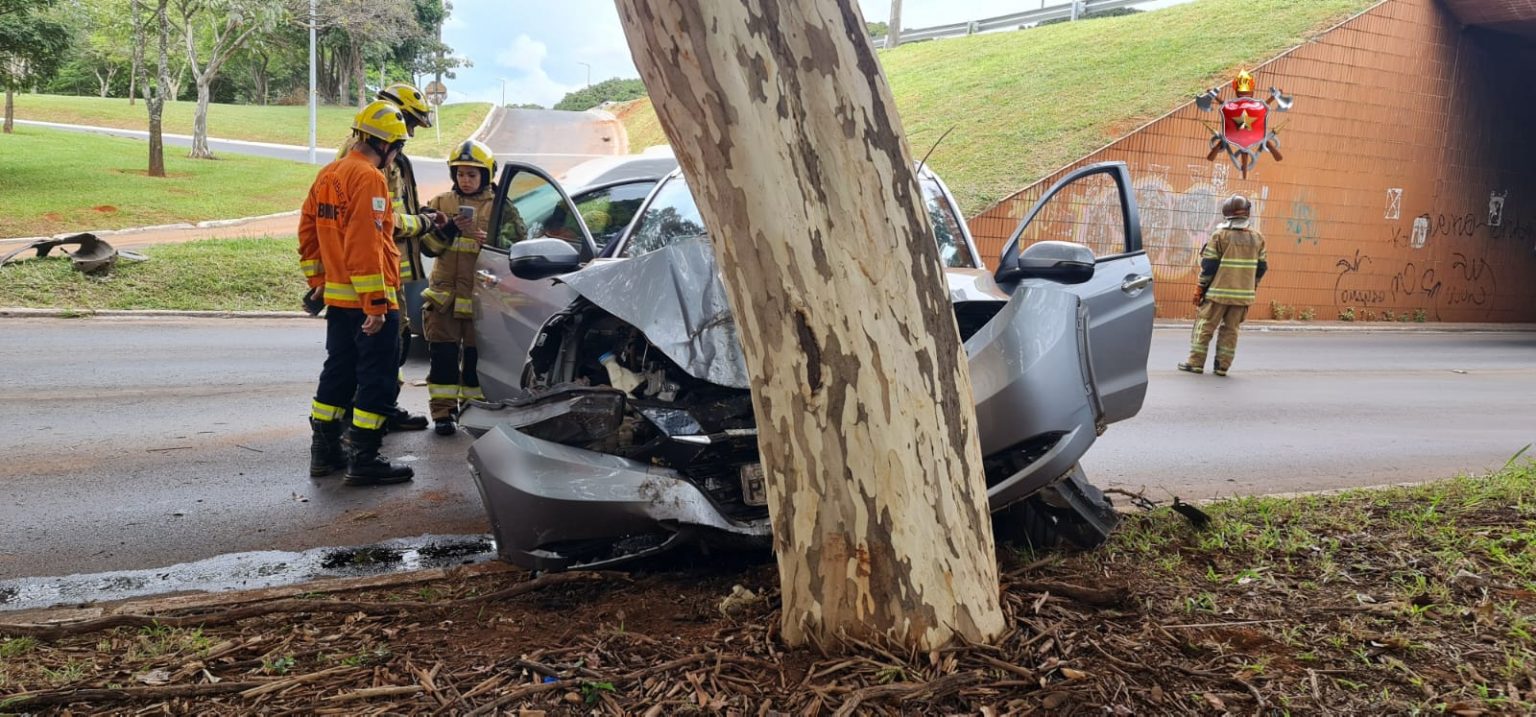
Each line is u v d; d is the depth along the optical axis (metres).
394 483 5.52
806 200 2.39
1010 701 2.60
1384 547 3.98
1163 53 21.67
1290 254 18.92
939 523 2.70
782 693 2.65
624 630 3.22
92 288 11.91
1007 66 25.81
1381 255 19.97
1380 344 15.47
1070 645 2.94
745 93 2.32
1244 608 3.34
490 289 5.68
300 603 3.44
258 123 46.12
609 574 3.75
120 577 4.06
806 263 2.44
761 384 2.62
